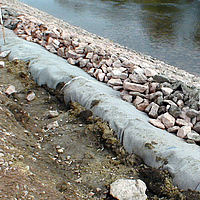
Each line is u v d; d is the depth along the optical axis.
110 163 4.00
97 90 5.37
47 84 5.97
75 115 5.06
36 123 4.82
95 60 7.18
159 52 13.03
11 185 2.89
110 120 4.61
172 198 3.26
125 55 8.92
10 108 5.03
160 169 3.70
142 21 18.27
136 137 4.12
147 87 5.57
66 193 3.21
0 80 5.96
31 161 3.55
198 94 5.31
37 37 8.36
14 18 9.38
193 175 3.36
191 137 4.54
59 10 21.20
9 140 3.82
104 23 17.73
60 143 4.36
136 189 3.34
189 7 21.89
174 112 5.00
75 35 8.51
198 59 12.29
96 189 3.48
